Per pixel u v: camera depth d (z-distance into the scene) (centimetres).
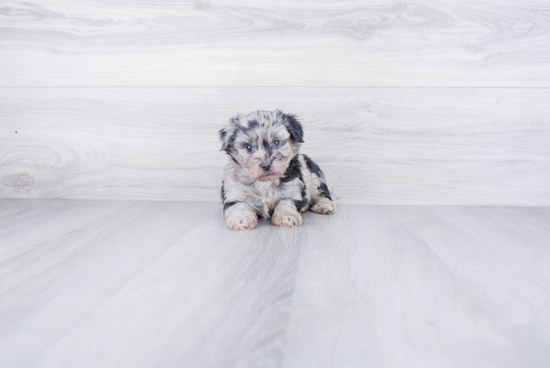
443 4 209
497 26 209
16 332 94
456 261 138
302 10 214
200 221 192
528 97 212
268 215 196
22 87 232
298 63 218
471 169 220
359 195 227
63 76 229
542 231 173
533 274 127
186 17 219
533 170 217
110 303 108
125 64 225
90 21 223
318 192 212
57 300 110
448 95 215
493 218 195
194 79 224
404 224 184
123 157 234
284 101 222
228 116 225
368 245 155
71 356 85
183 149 230
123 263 137
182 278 124
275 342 89
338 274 127
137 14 221
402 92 216
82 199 239
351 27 213
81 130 233
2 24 226
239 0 215
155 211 211
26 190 243
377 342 89
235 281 122
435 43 212
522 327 95
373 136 221
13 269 133
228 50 220
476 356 84
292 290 115
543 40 208
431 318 99
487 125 216
